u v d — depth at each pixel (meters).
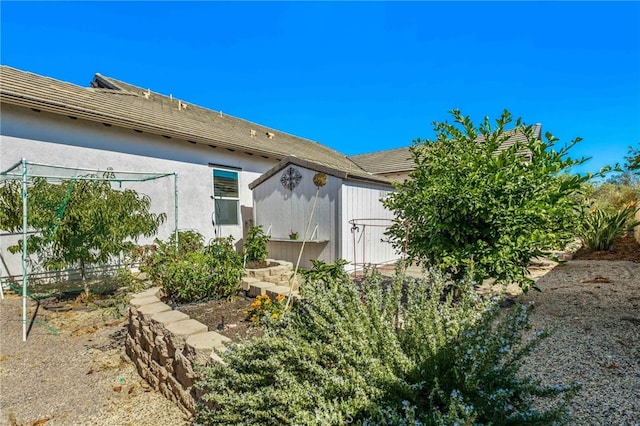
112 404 2.76
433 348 1.75
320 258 6.88
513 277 3.76
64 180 5.32
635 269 5.45
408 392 1.58
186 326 2.85
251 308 3.37
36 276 6.08
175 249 5.82
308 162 6.99
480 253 3.87
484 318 1.80
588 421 1.95
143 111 8.16
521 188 3.71
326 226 6.81
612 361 2.58
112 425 2.49
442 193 3.93
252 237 6.66
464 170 3.96
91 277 6.55
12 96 5.48
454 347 1.74
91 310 4.96
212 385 2.03
